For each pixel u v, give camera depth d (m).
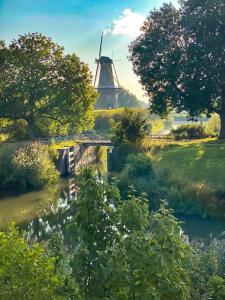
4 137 58.16
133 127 43.53
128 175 31.75
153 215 6.50
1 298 6.05
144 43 50.47
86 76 58.34
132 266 5.89
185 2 49.38
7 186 39.44
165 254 5.94
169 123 107.88
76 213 6.33
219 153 38.50
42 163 41.09
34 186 40.28
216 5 46.12
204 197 28.09
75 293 6.07
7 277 6.22
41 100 57.75
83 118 59.78
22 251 6.44
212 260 11.12
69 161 50.22
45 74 56.03
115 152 42.03
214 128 61.50
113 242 6.29
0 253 6.38
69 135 65.12
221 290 8.71
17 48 55.53
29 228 26.27
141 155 33.38
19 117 55.56
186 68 46.84
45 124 59.88
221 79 46.97
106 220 6.25
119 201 6.54
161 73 48.88
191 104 49.16
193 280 9.95
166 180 31.11
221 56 46.41
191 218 26.91
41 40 55.84
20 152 41.47
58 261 7.05
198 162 36.47
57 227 25.91
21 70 55.03
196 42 46.94
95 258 6.14
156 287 5.81
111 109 88.50
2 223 28.22
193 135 56.31
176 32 50.12
